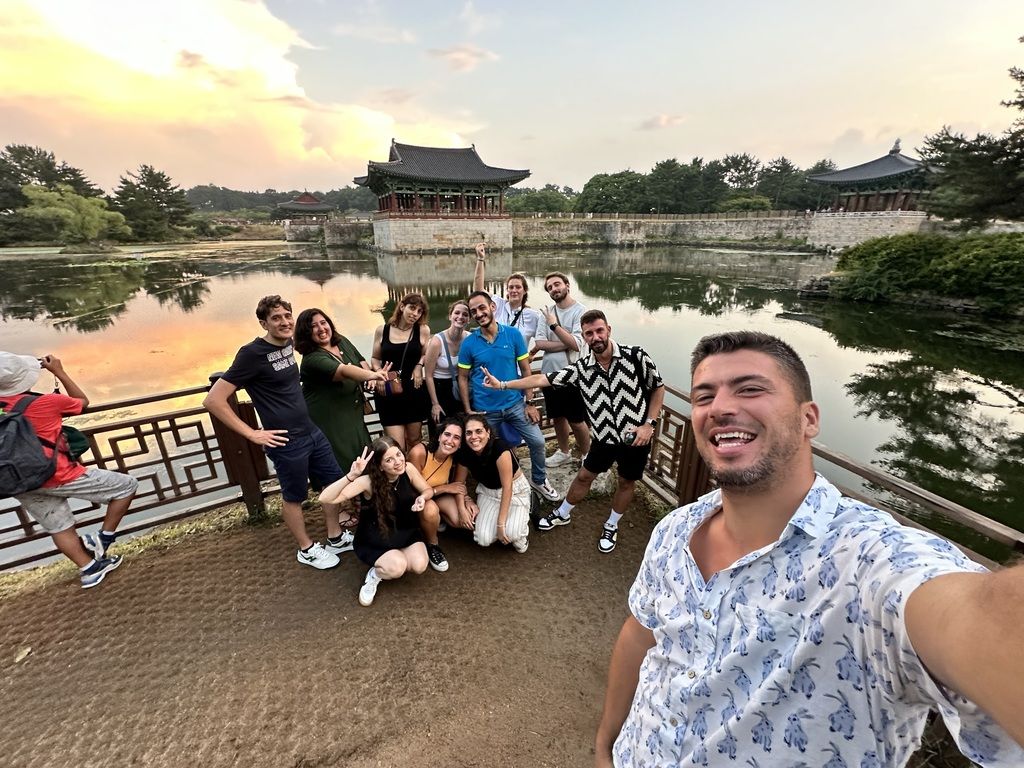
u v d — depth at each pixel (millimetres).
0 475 2135
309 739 1808
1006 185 13992
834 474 6535
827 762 666
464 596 2510
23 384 2266
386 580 2611
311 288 21891
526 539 2850
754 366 774
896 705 638
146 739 1805
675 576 880
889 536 652
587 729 1855
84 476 2424
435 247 35562
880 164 36594
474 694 1986
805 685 669
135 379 8758
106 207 47344
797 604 702
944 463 6781
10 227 42312
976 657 451
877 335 14000
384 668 2098
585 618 2385
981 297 15531
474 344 3180
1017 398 9312
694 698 774
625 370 2549
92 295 19375
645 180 53219
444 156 39344
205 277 25453
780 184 56719
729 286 22719
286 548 2844
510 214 38531
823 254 34656
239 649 2182
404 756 1752
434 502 2588
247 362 2281
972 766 1486
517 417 3236
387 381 3217
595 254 39531
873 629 614
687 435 2967
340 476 2840
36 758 1744
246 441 2955
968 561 597
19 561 2572
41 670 2072
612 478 3609
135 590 2506
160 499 2914
